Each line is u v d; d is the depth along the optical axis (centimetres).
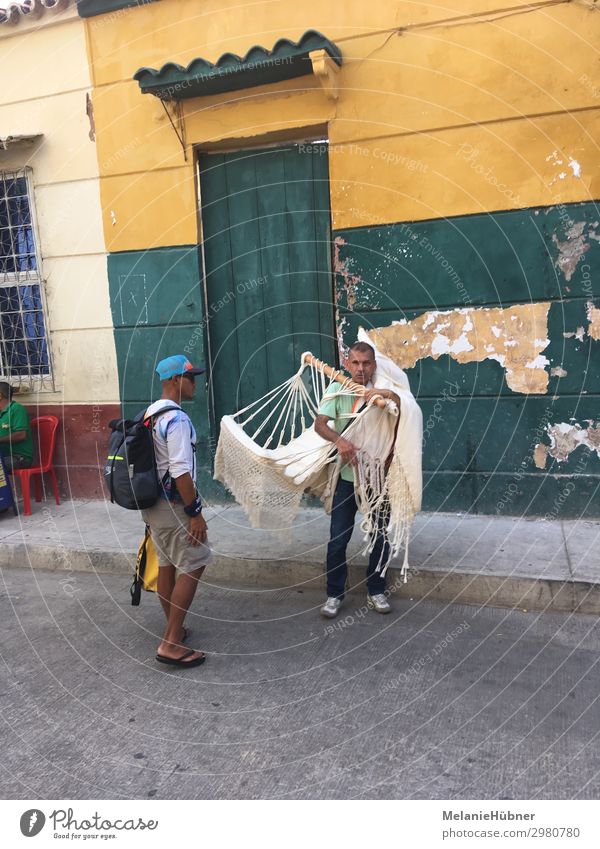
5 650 357
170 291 536
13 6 541
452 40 443
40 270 573
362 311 488
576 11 418
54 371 583
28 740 278
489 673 311
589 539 426
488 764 250
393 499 351
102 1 518
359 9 460
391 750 261
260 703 297
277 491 370
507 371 463
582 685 298
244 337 535
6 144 552
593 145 426
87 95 538
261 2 482
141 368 555
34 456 590
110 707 300
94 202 550
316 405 430
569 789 237
